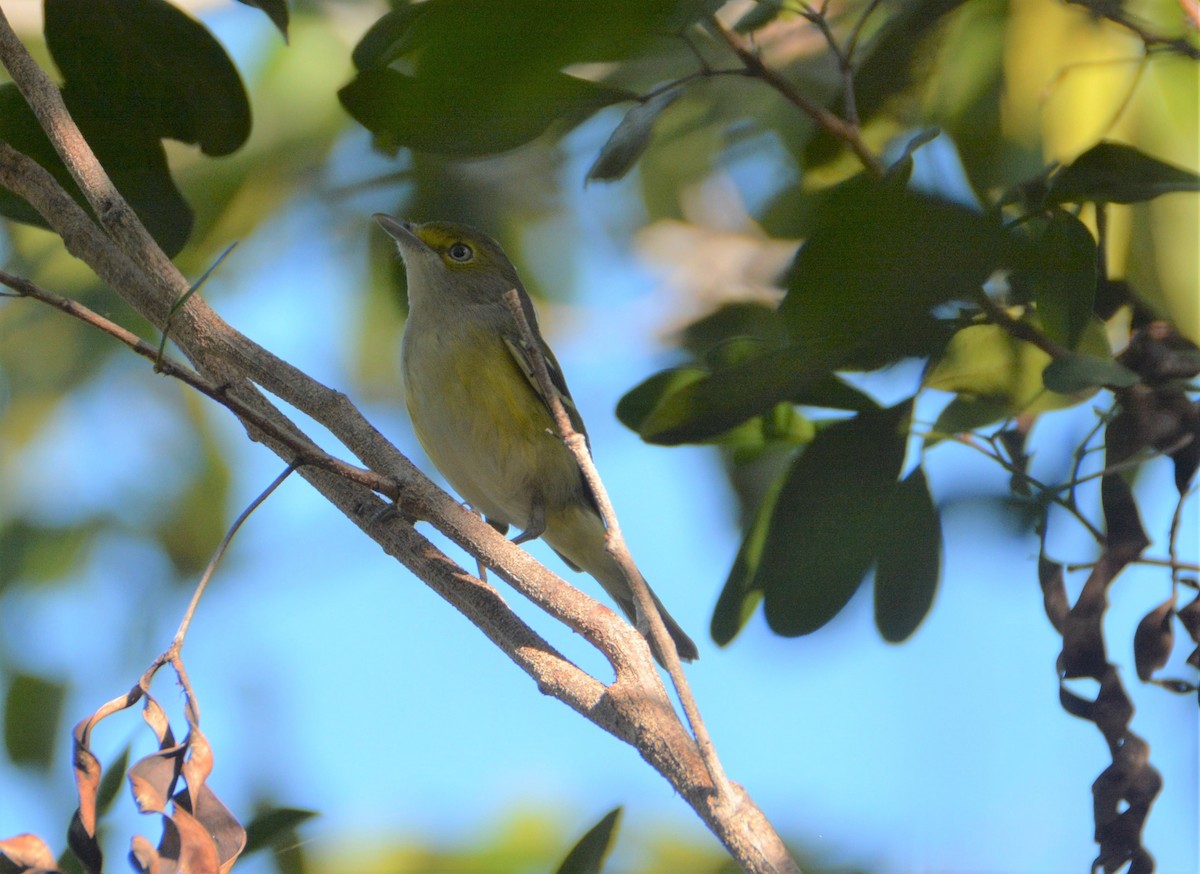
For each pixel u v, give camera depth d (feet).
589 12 11.23
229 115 24.77
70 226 21.12
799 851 31.24
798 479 22.94
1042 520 22.72
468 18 11.22
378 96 17.95
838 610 22.91
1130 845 20.06
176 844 15.12
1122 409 22.59
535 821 34.45
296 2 39.50
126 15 23.75
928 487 23.22
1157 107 27.96
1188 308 25.11
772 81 22.88
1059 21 27.86
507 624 19.03
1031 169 27.48
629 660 18.01
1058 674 21.29
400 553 20.17
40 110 21.54
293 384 20.70
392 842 34.14
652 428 22.16
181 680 16.25
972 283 13.35
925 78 27.37
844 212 13.34
